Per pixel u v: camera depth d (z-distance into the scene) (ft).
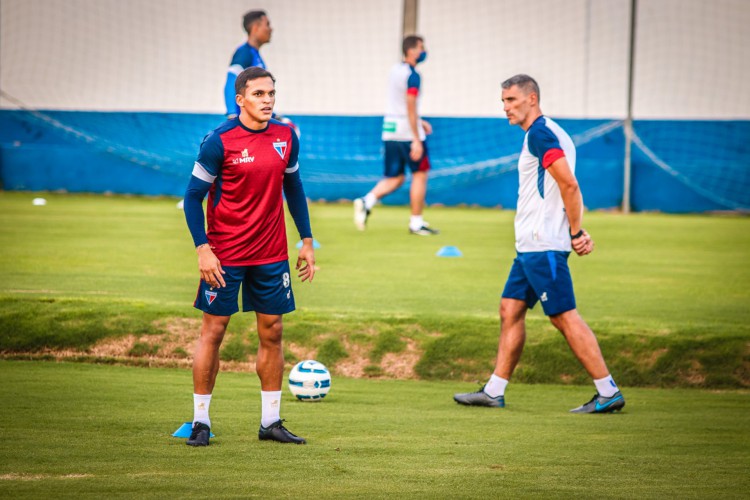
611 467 46.34
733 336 76.89
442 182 229.04
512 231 164.96
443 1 250.57
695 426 58.39
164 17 258.37
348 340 78.33
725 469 46.21
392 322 80.12
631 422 59.72
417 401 66.64
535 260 64.44
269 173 50.19
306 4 254.06
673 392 72.08
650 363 75.56
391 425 57.00
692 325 80.23
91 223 162.30
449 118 227.81
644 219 201.36
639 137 223.71
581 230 63.82
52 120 237.04
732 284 107.55
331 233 155.22
